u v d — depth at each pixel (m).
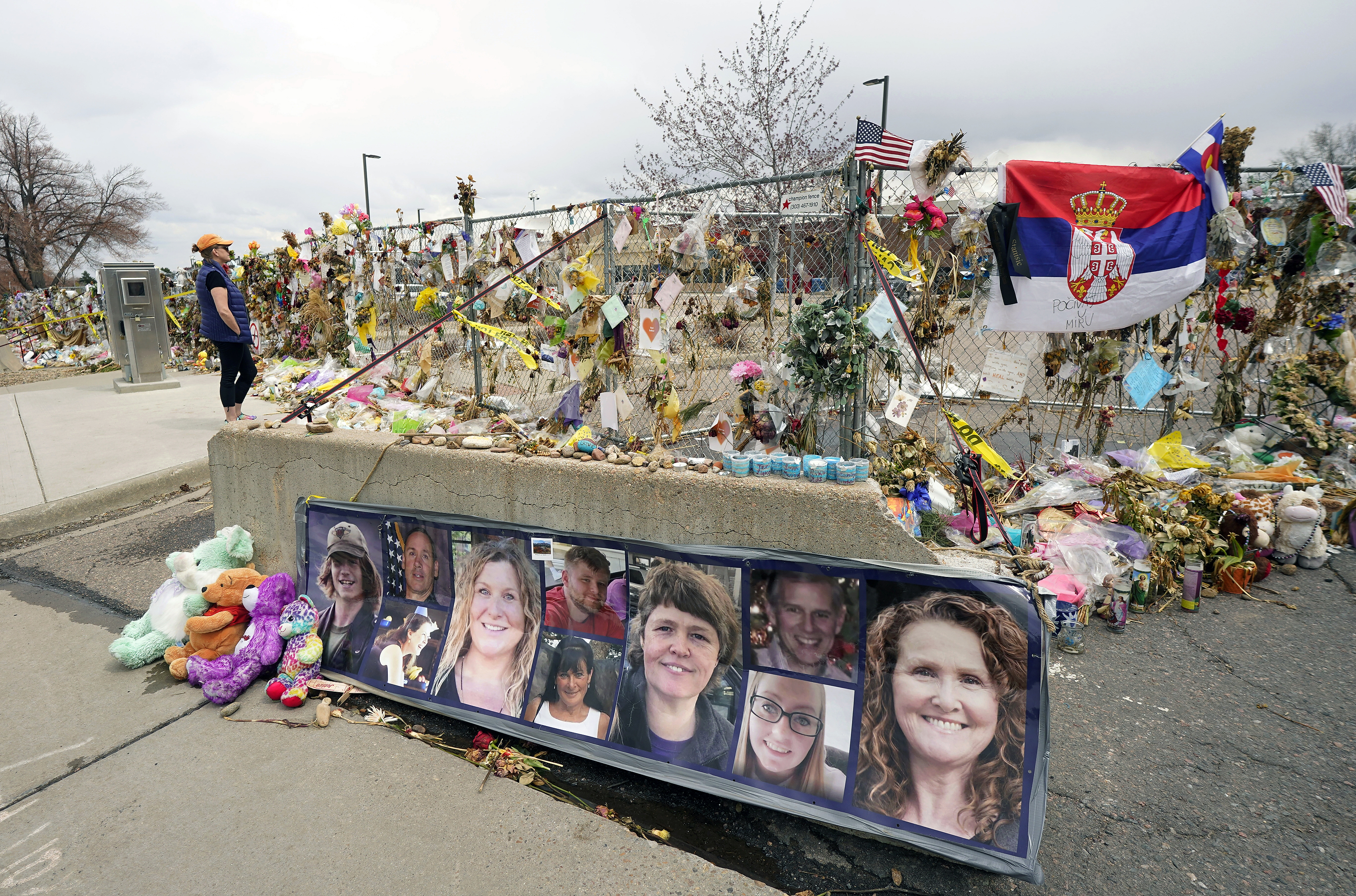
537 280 5.86
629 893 2.20
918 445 4.36
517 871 2.29
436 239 7.36
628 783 2.79
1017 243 4.55
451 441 3.64
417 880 2.25
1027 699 2.19
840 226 4.06
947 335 5.03
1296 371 5.95
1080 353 5.40
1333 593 4.36
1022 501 4.93
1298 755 2.85
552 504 3.27
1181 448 5.55
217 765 2.86
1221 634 3.88
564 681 2.95
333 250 9.00
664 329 4.57
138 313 10.89
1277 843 2.39
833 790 2.39
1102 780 2.72
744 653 2.61
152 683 3.50
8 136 44.03
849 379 3.70
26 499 5.89
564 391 6.89
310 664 3.44
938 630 2.30
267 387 10.37
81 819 2.55
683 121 14.83
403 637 3.37
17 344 18.88
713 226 4.70
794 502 2.72
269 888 2.22
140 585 4.56
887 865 2.34
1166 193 4.64
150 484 6.36
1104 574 4.13
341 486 3.91
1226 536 4.54
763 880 2.29
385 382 8.36
